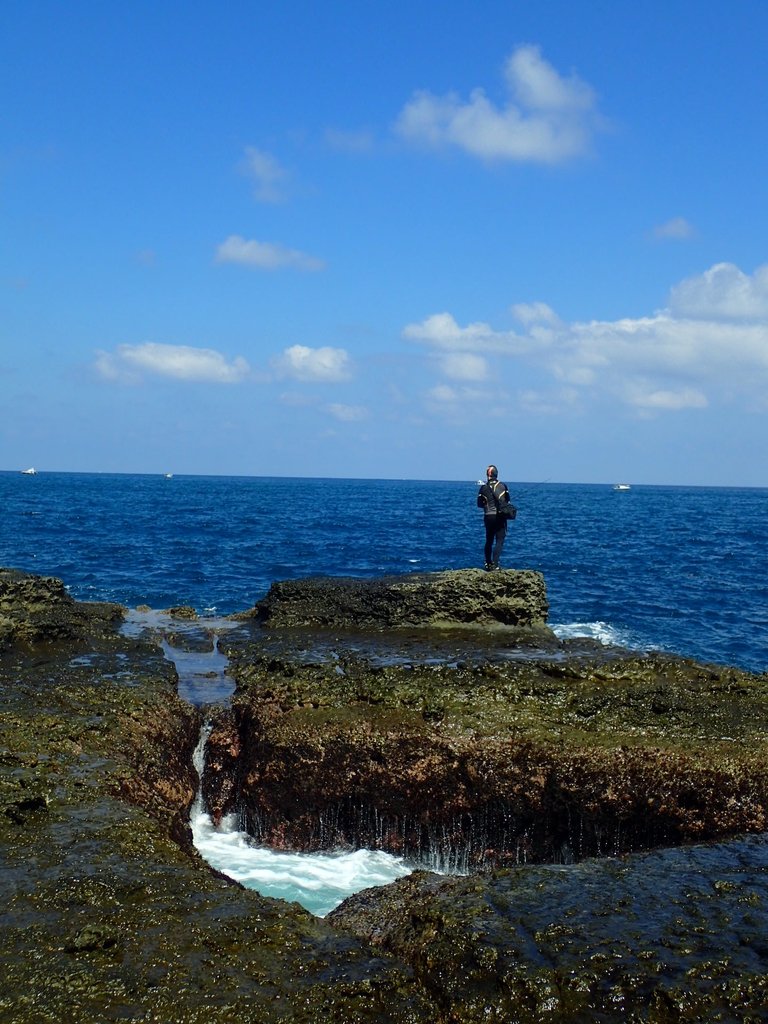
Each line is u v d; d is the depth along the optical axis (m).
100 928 6.02
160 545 41.44
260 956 5.95
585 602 27.08
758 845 8.02
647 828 10.12
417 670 13.12
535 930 6.39
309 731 11.38
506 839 10.70
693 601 27.97
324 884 10.10
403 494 144.88
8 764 9.31
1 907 6.44
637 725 10.95
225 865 10.61
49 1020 5.20
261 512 75.31
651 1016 5.49
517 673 12.89
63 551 37.53
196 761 12.42
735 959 5.97
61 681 12.84
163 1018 5.26
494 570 17.58
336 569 33.22
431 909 6.77
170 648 15.92
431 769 10.85
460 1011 5.58
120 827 7.89
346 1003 5.52
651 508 105.56
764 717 11.21
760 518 86.06
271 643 15.73
